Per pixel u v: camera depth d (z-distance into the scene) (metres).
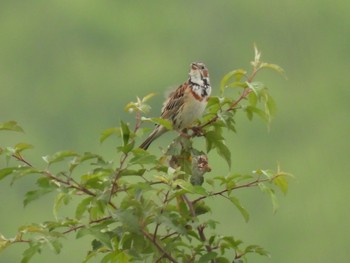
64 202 5.44
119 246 5.62
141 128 5.39
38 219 20.47
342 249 20.08
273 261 19.59
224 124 6.12
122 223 5.42
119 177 5.38
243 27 30.22
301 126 26.19
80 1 30.81
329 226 20.61
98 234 5.34
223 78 6.06
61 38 30.52
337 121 26.62
